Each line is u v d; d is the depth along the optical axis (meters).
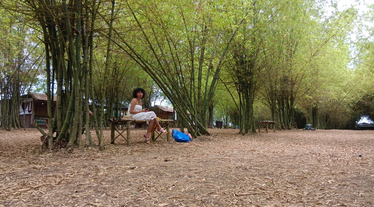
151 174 3.09
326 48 13.70
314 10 13.26
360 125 24.33
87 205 2.07
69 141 5.01
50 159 4.12
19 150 5.16
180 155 4.60
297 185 2.65
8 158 4.21
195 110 8.52
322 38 13.47
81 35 5.29
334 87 17.84
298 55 13.55
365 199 2.23
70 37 4.75
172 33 7.86
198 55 9.03
